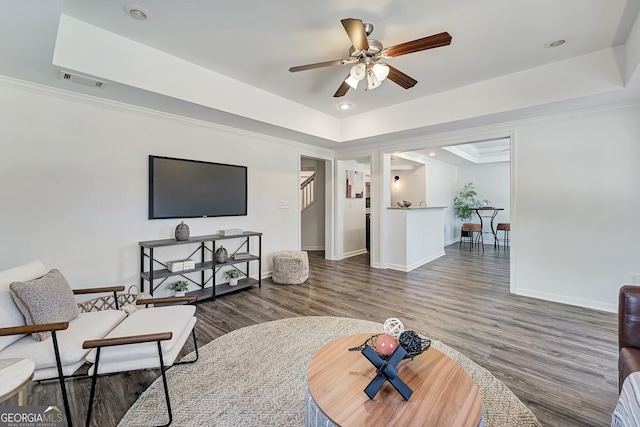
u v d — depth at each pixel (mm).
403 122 4188
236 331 2689
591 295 3316
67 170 2754
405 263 5117
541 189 3590
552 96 3035
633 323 1572
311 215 7402
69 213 2770
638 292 1593
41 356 1553
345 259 6195
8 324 1606
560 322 2883
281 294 3797
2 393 1210
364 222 7090
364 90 3703
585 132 3307
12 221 2494
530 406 1694
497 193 8367
